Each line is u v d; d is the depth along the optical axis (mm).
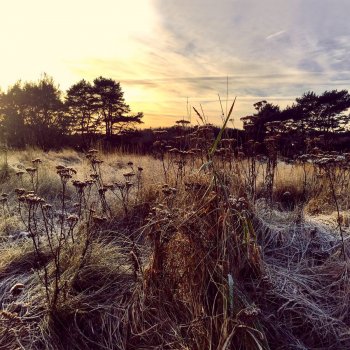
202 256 2141
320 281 2707
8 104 28031
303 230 3318
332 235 3301
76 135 29172
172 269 2273
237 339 1894
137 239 3062
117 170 8062
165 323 2164
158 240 2316
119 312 2342
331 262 2846
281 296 2412
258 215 3369
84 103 30719
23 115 28484
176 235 2289
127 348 2141
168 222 2307
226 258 2168
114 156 10680
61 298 2395
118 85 30750
